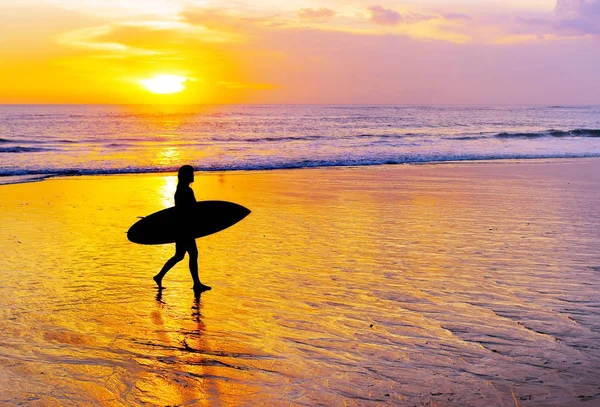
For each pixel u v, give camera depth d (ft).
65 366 16.47
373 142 130.52
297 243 33.30
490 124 234.38
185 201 24.81
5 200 49.96
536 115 372.58
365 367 16.25
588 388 14.73
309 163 87.86
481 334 18.75
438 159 95.96
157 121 272.51
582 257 29.50
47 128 199.11
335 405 13.94
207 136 151.64
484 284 24.67
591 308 21.35
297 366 16.39
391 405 13.92
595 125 229.45
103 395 14.64
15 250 31.65
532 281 25.11
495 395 14.38
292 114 401.70
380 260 29.12
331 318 20.53
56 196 52.90
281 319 20.49
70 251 31.58
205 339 18.65
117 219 41.63
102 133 166.61
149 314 21.18
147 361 16.84
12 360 16.84
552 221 39.96
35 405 14.01
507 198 51.24
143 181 65.92
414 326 19.60
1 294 23.57
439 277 25.86
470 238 34.37
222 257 29.99
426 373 15.78
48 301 22.71
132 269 27.86
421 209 45.42
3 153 100.78
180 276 26.61
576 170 76.64
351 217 41.93
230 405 14.03
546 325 19.54
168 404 14.14
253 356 17.19
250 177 69.46
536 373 15.69
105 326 19.89
